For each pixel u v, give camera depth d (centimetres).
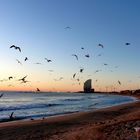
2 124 2664
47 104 7406
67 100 10819
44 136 1878
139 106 5259
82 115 3512
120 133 1536
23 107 6088
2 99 11181
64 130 2112
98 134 1573
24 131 2131
